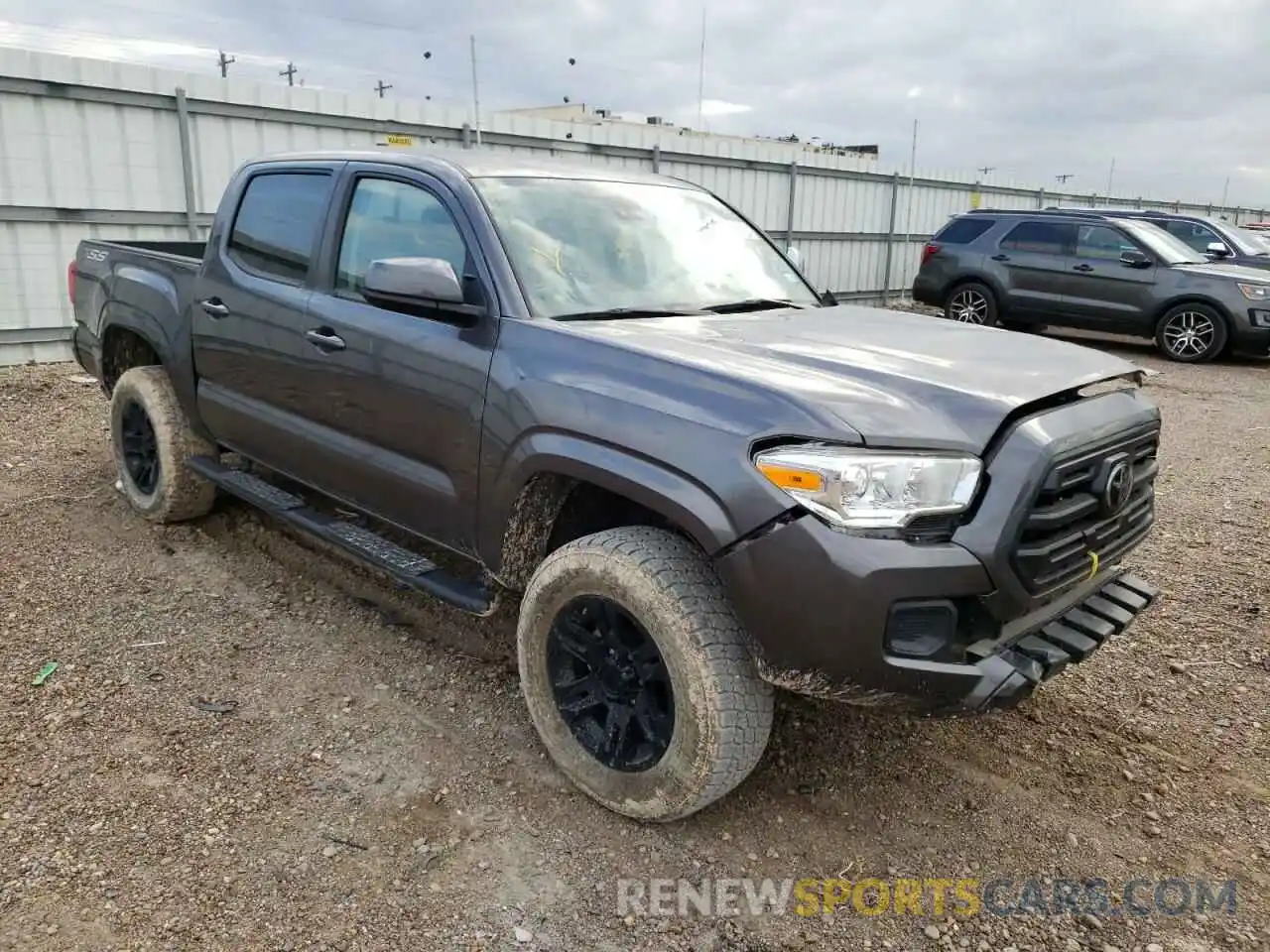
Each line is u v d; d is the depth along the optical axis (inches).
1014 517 95.3
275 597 167.8
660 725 107.7
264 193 167.6
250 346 162.1
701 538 98.7
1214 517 230.7
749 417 98.0
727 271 154.8
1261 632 166.6
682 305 139.7
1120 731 135.8
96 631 152.2
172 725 127.0
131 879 98.7
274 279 159.3
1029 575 98.0
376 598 169.3
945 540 94.8
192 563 181.0
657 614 102.8
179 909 95.0
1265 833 114.1
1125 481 110.1
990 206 890.7
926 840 111.4
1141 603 118.3
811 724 134.8
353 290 144.6
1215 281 477.4
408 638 154.9
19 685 135.0
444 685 140.6
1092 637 108.7
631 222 148.2
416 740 126.4
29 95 359.3
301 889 98.7
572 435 110.0
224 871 100.5
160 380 193.5
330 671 143.3
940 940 96.3
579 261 134.7
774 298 155.0
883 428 94.7
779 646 96.8
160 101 392.2
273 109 425.1
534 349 117.0
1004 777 124.2
